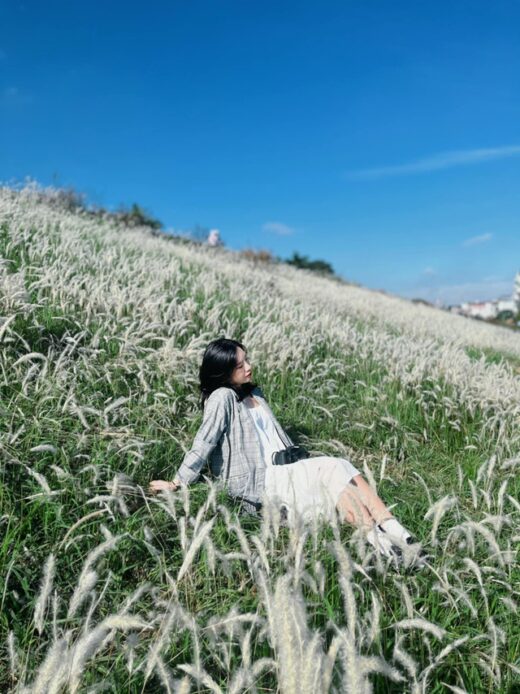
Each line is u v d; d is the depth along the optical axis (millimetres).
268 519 2906
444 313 25047
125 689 2449
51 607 2857
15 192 14094
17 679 2572
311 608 2723
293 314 9109
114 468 3814
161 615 2645
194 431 4707
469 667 2746
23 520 3150
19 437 3797
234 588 3064
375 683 2467
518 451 5379
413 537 3301
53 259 7852
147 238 16719
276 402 5926
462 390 6402
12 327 5191
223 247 24125
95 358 5051
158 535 3408
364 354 7688
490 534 2973
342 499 3541
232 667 2582
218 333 6945
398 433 5840
